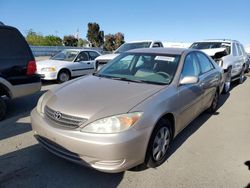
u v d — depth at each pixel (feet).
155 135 11.15
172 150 13.71
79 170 11.30
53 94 12.18
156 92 11.81
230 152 13.83
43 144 11.32
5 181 10.35
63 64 33.96
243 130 17.25
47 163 11.78
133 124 10.00
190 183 10.82
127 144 9.74
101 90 11.94
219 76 19.99
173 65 14.25
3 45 16.67
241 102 25.41
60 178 10.71
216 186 10.71
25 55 17.69
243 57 37.42
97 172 11.20
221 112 21.34
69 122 10.22
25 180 10.48
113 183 10.53
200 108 16.75
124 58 15.92
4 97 17.63
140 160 10.52
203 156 13.21
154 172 11.44
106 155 9.64
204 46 34.06
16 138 14.38
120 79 13.75
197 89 15.20
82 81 13.69
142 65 14.79
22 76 17.54
